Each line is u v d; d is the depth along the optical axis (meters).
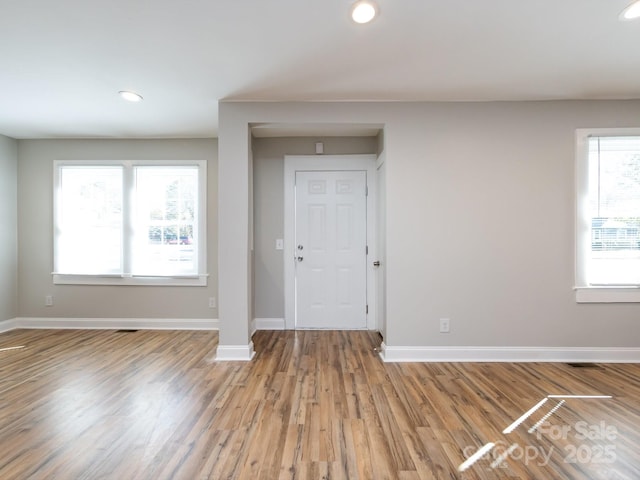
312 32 2.05
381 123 3.07
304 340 3.65
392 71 2.52
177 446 1.81
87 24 1.95
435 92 2.88
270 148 4.07
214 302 4.15
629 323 3.03
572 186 3.04
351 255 4.07
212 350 3.36
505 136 3.05
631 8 1.85
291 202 4.07
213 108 3.22
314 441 1.85
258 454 1.74
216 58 2.33
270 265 4.09
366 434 1.92
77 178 4.15
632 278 3.02
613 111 3.02
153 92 2.87
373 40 2.13
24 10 1.81
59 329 4.11
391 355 3.06
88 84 2.71
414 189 3.06
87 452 1.76
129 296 4.14
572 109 3.03
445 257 3.06
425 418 2.09
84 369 2.87
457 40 2.14
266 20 1.93
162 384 2.57
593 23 1.98
